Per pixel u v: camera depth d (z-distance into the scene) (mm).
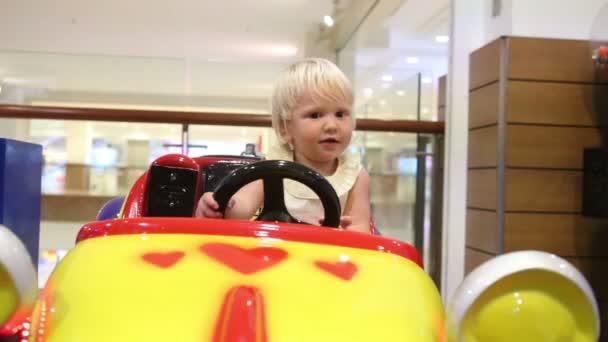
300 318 647
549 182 2328
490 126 2385
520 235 2314
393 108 3484
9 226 1679
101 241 829
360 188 1312
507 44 2311
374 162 3264
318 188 960
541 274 650
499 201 2312
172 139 3264
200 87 3930
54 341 623
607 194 2156
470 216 2562
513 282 652
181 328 618
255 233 854
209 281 711
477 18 2596
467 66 2607
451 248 2623
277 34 4500
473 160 2547
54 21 4254
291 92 1224
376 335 645
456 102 2613
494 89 2352
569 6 2381
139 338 605
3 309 691
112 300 669
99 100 3906
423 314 715
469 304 640
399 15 3707
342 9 3873
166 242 818
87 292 689
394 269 808
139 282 705
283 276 737
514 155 2312
